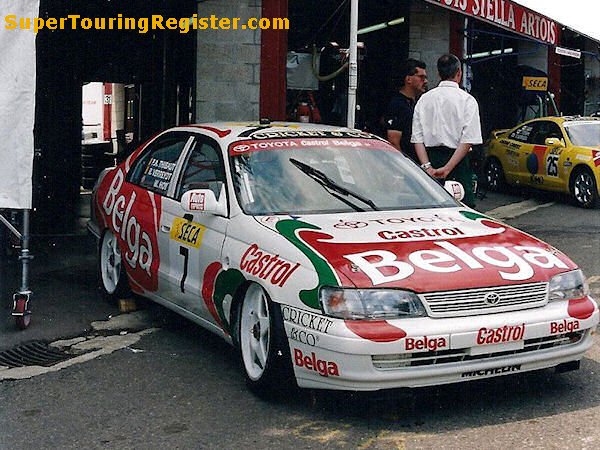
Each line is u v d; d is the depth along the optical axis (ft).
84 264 31.76
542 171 51.90
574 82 78.48
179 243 20.97
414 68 28.09
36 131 40.81
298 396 18.08
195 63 41.96
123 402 18.12
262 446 15.71
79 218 42.93
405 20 51.01
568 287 17.26
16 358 21.34
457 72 26.63
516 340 16.34
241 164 20.39
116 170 25.93
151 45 51.44
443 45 51.11
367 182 20.66
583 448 15.38
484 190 57.57
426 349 15.71
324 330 15.88
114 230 24.79
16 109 21.66
